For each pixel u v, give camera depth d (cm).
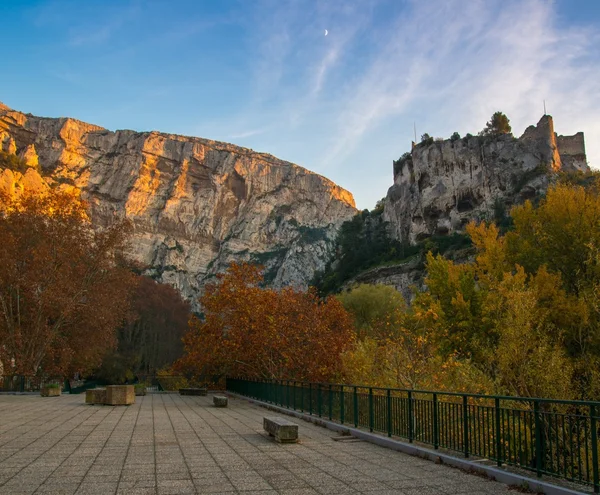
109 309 4416
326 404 1662
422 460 1016
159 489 743
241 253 19888
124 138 19675
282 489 763
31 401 2577
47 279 4016
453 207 11575
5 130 17938
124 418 1756
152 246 18425
